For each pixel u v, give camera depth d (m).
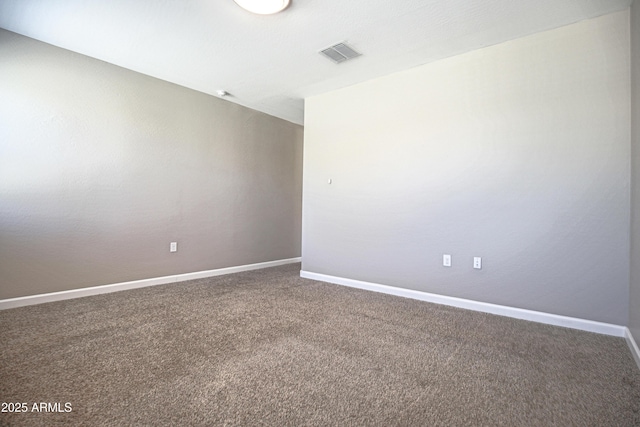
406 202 3.18
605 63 2.23
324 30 2.52
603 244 2.23
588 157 2.28
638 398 1.42
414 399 1.40
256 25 2.46
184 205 3.81
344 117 3.70
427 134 3.05
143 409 1.30
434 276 2.98
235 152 4.39
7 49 2.57
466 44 2.70
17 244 2.64
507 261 2.59
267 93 3.95
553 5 2.15
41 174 2.75
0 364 1.66
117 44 2.78
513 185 2.58
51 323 2.28
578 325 2.29
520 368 1.69
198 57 3.01
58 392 1.41
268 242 4.89
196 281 3.79
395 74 3.29
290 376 1.59
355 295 3.20
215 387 1.48
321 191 3.90
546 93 2.45
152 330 2.18
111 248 3.20
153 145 3.51
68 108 2.90
